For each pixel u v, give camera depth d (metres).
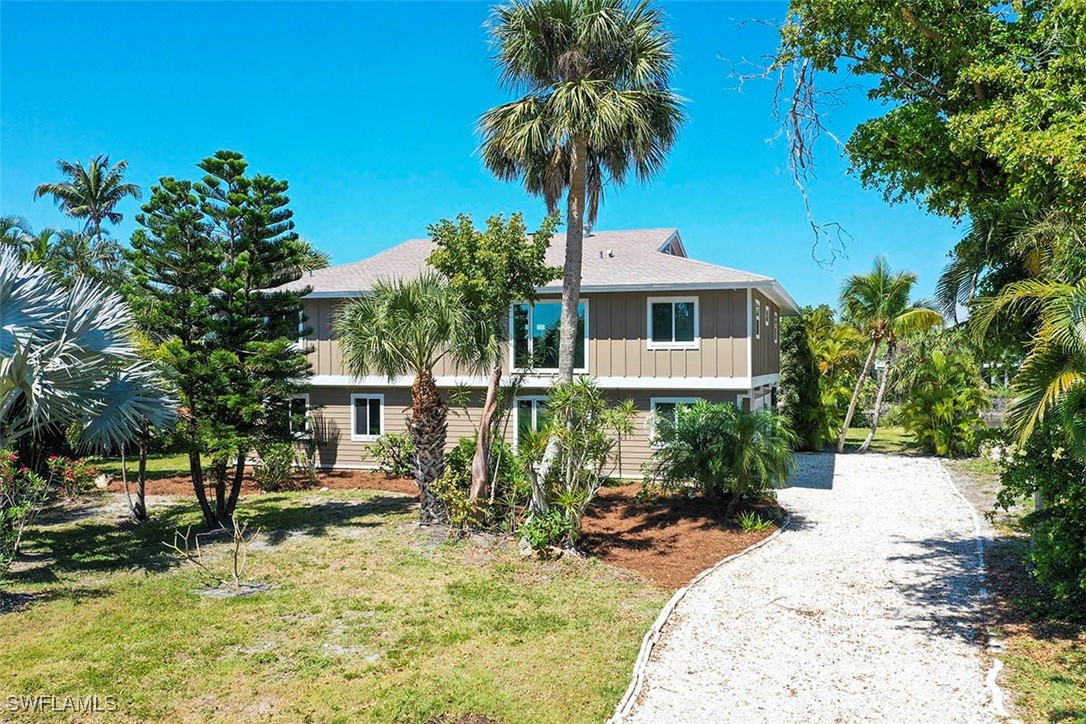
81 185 54.31
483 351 14.22
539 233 14.98
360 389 22.45
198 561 11.54
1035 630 8.53
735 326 19.41
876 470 22.62
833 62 9.97
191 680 7.31
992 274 11.07
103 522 15.39
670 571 11.34
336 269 24.67
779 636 8.48
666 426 15.77
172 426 13.04
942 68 10.13
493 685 7.15
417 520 15.04
